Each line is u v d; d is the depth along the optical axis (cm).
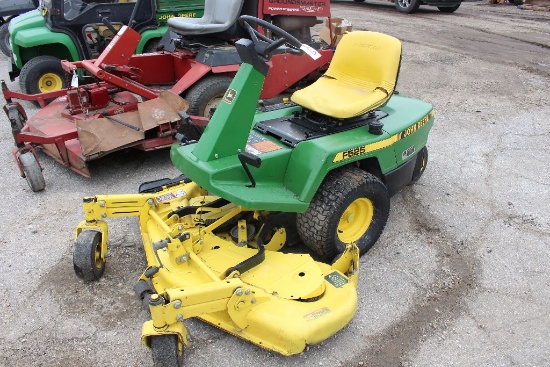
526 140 595
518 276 365
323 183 348
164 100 509
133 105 537
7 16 1001
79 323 315
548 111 688
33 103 741
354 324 318
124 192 480
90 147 465
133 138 484
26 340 303
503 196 473
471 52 998
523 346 303
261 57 313
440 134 610
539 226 427
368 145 358
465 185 493
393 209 450
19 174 516
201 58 588
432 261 380
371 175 361
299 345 271
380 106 386
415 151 420
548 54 990
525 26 1267
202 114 570
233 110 314
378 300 339
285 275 308
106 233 353
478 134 611
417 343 304
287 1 643
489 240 407
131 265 368
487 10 1530
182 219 348
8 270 365
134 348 297
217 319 294
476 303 338
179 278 300
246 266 305
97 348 297
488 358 294
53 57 730
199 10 773
